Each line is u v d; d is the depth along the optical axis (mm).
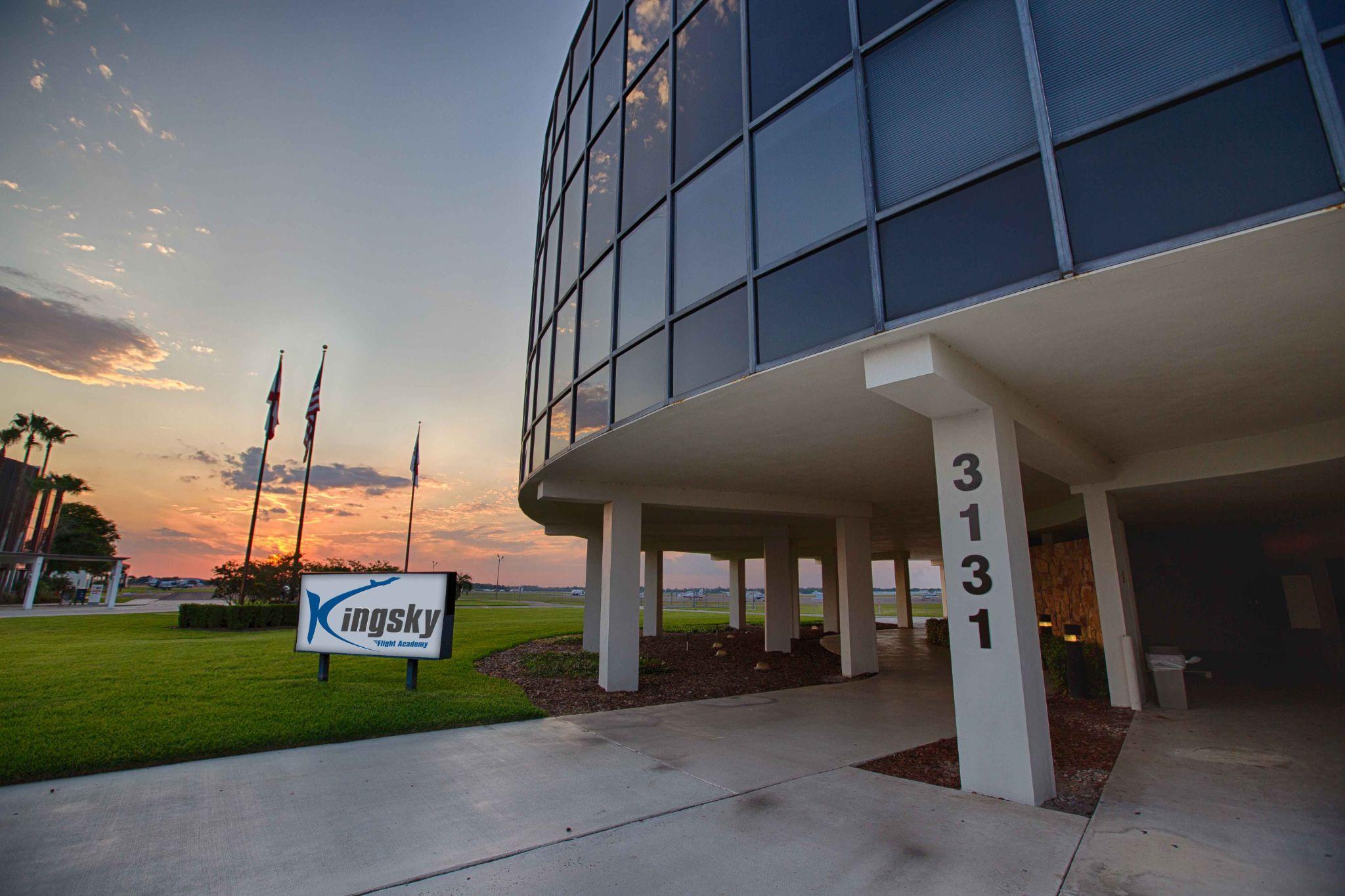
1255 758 6855
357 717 8133
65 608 38031
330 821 4910
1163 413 7191
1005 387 6223
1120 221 4035
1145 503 11172
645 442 8625
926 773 6434
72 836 4543
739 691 11945
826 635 23516
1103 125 4223
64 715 7949
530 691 11180
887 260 5195
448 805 5324
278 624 23922
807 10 6359
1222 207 3686
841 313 5441
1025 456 8023
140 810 5082
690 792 5723
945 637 21375
